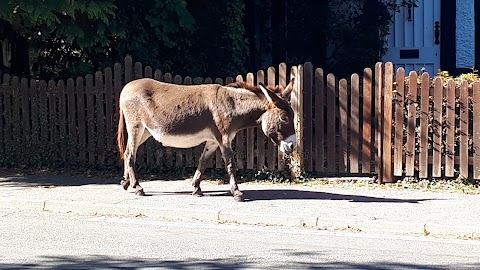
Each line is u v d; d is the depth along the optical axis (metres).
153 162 12.89
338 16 17.08
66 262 7.51
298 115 11.88
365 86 11.71
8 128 13.78
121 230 9.12
